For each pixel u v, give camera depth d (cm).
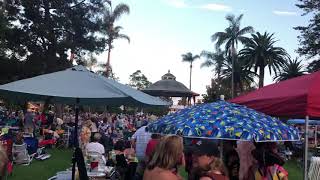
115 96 688
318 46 6025
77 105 830
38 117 2533
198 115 573
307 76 696
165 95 2205
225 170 475
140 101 734
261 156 601
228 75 8319
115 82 800
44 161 1723
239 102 752
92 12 4562
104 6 4647
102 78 751
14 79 4375
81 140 1521
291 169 2036
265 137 538
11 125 2564
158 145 462
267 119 586
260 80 8106
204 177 460
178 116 593
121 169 884
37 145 1792
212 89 7094
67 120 3052
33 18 4391
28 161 1603
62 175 815
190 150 511
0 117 3081
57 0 4362
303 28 6100
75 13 4488
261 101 695
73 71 758
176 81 2256
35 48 4353
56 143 2305
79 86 704
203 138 534
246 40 8031
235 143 675
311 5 5947
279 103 658
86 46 4509
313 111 616
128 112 5244
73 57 4600
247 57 8056
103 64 6606
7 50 4259
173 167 455
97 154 970
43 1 4372
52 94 666
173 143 456
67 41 4353
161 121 600
